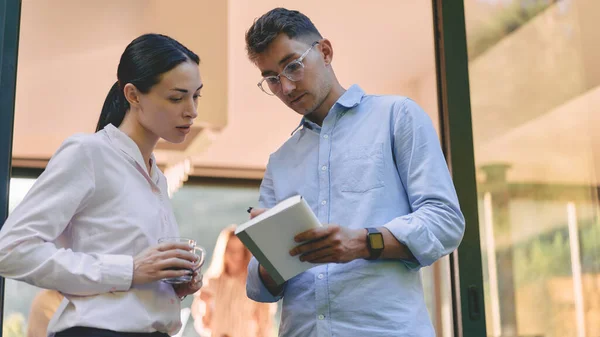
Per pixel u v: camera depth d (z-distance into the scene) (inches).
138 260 73.9
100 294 73.6
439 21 116.0
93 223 75.8
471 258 107.3
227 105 211.3
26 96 195.3
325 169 86.0
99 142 77.7
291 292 84.7
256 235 72.9
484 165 111.4
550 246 110.7
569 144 114.3
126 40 184.1
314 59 87.3
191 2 179.8
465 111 112.8
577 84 116.0
